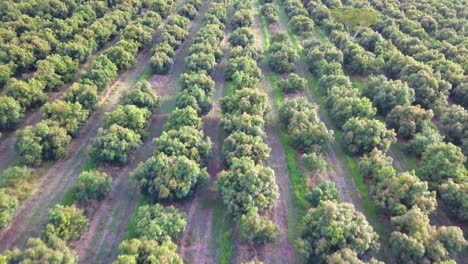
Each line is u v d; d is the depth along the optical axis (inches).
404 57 4571.9
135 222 2760.8
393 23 5595.5
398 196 2829.7
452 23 5620.1
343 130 3750.0
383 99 3959.2
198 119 3528.5
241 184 2812.5
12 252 2346.2
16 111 3513.8
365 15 5556.1
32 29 4827.8
